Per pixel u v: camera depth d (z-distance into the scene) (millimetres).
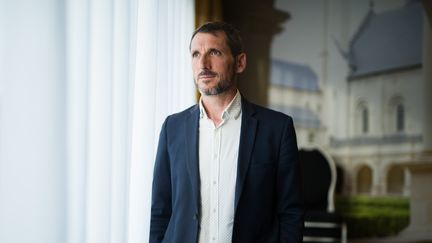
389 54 3826
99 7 1359
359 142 3906
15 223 961
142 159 1804
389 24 3834
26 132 989
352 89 3949
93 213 1310
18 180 970
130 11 1557
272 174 1250
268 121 1293
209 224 1196
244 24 4211
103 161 1339
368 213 3844
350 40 3969
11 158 954
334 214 3365
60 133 1068
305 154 3838
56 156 1056
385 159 3812
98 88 1347
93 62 1348
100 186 1326
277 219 1290
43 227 1019
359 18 3947
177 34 2529
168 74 2252
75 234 1154
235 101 1285
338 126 3984
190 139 1270
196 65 1240
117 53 1487
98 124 1337
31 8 1004
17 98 969
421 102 3697
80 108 1175
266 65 4172
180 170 1247
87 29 1205
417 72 3719
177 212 1220
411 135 3725
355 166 3912
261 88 4160
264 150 1246
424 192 3672
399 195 3750
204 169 1231
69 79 1152
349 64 3965
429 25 3688
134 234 1764
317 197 3736
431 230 3639
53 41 1057
